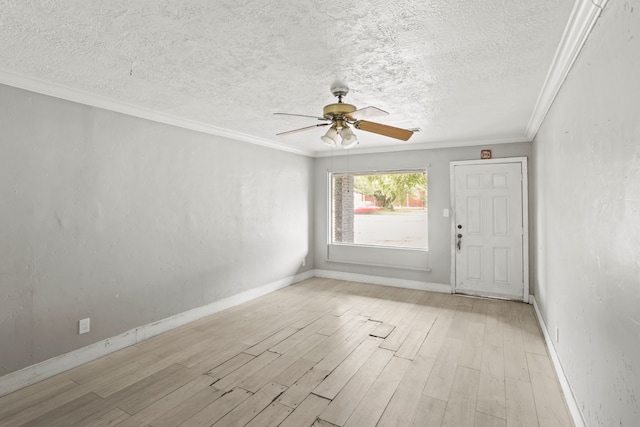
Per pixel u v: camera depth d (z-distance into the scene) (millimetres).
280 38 1877
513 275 4477
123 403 2209
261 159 4762
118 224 3047
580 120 1892
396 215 6664
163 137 3453
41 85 2500
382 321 3705
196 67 2273
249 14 1636
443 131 4148
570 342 2164
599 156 1569
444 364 2727
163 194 3445
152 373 2598
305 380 2486
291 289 5070
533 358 2828
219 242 4086
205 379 2504
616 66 1341
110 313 2977
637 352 1166
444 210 4891
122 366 2711
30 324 2475
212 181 4000
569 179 2186
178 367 2688
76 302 2742
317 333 3373
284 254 5207
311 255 5895
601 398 1561
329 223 5840
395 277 5262
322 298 4594
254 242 4621
